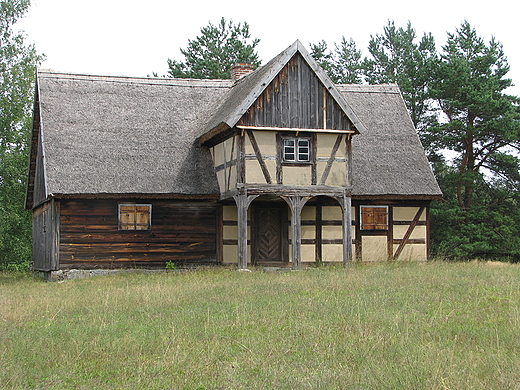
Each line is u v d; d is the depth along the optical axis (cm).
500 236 3291
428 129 3441
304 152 2181
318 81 2188
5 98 3278
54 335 1086
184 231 2294
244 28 4653
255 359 927
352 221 2434
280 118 2136
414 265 2225
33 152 2639
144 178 2219
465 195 3566
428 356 909
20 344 1019
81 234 2177
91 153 2241
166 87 2594
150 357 958
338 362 912
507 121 3216
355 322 1129
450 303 1316
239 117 2072
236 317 1191
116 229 2217
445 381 804
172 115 2483
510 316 1157
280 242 2438
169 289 1580
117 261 2211
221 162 2267
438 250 3344
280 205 2433
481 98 3209
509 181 3478
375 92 2780
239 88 2448
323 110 2186
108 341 1033
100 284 1836
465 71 3362
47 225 2312
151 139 2359
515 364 870
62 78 2483
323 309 1252
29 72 3325
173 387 823
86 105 2411
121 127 2369
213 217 2336
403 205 2502
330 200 2427
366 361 903
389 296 1410
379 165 2488
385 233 2470
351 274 1819
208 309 1263
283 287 1567
